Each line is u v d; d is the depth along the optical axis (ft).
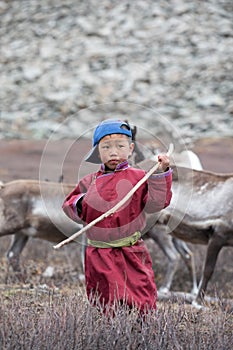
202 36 190.90
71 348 35.50
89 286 39.70
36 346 35.42
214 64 180.24
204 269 52.75
